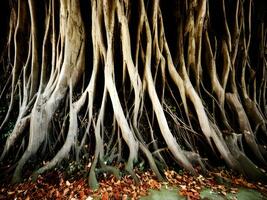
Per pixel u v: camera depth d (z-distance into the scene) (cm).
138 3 548
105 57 538
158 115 546
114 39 548
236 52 655
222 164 532
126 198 378
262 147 577
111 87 541
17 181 445
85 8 583
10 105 631
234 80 653
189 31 595
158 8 559
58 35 599
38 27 619
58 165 492
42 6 617
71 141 532
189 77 634
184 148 562
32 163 512
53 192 402
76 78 601
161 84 618
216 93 633
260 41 716
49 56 626
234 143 543
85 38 599
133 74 554
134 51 593
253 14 709
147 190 411
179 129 589
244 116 604
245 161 506
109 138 567
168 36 667
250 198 395
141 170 485
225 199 386
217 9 646
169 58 590
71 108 558
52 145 560
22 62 671
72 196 385
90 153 548
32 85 608
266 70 718
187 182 448
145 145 541
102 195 385
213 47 650
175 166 515
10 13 699
